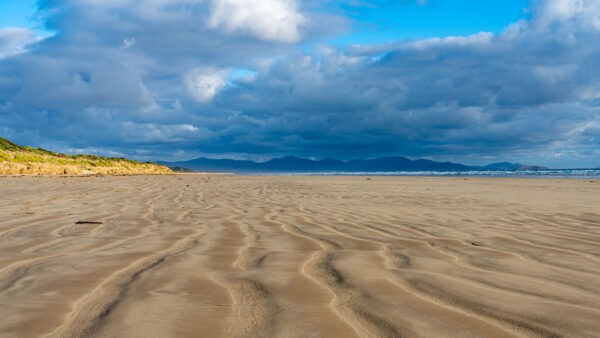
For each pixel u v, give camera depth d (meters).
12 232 4.34
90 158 41.06
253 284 2.40
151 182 18.19
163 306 1.97
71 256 3.17
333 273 2.68
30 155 32.38
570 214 6.30
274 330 1.67
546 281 2.48
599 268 2.85
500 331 1.67
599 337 1.60
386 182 19.88
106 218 5.57
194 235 4.29
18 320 1.77
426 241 3.97
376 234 4.39
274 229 4.73
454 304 2.01
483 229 4.76
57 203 7.54
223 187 14.10
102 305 1.98
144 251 3.40
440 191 12.20
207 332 1.65
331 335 1.62
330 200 8.84
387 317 1.83
